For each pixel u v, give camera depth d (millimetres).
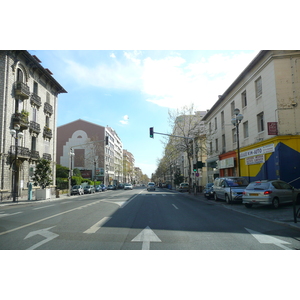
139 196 28375
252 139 22594
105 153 74312
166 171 78250
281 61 18594
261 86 21141
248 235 7504
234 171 27375
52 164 37531
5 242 6738
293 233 7773
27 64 30438
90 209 14539
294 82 18312
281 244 6484
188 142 34500
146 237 7270
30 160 31062
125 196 28594
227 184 17938
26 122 28953
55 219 10750
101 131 70812
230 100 28344
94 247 6258
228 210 14039
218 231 8102
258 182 14141
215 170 35188
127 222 9883
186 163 69250
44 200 25484
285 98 18312
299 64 18406
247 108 23625
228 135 29047
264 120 20297
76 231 8125
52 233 7828
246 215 11906
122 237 7285
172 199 23109
